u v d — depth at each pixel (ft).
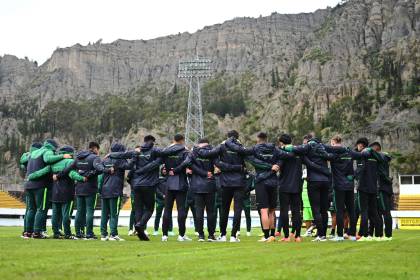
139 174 56.85
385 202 59.11
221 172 55.93
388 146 487.61
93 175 59.00
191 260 32.83
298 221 56.54
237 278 25.05
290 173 56.13
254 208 177.17
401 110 531.09
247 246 46.21
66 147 59.41
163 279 24.72
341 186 57.11
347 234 67.56
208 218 56.59
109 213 59.98
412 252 39.78
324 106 596.29
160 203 76.84
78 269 27.94
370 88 595.06
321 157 56.54
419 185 206.80
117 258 33.83
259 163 55.93
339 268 29.30
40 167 58.29
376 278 25.85
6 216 209.46
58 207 59.82
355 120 552.82
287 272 27.22
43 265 29.45
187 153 56.95
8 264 29.76
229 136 56.24
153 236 70.18
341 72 638.12
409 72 592.60
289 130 597.11
